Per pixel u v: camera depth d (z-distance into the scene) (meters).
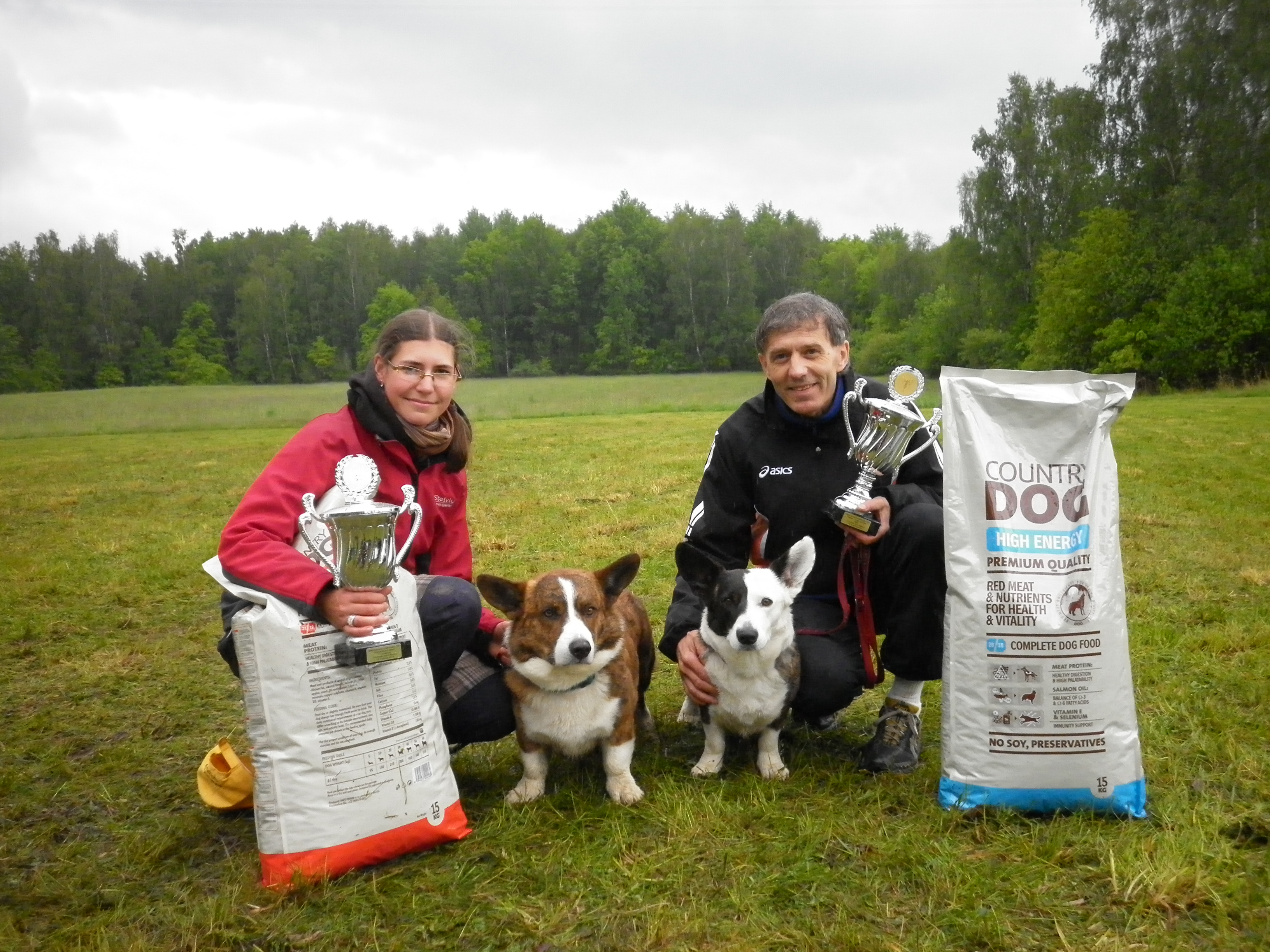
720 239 71.69
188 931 2.40
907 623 3.18
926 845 2.64
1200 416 16.17
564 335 75.69
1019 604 2.74
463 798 3.22
